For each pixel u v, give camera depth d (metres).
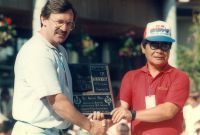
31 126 6.34
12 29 12.69
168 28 7.29
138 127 7.29
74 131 11.38
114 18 14.55
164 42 7.23
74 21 6.37
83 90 6.95
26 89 6.31
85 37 14.52
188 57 17.25
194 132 12.12
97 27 15.24
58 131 6.47
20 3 12.30
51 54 6.33
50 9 6.27
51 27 6.29
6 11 12.64
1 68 14.64
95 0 14.10
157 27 7.27
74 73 6.98
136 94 7.34
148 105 7.27
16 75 6.41
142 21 15.19
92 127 6.53
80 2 13.71
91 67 7.04
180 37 18.53
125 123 10.53
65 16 6.27
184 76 7.30
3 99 14.71
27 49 6.33
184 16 17.59
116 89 16.47
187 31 18.09
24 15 13.06
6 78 14.72
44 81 6.23
